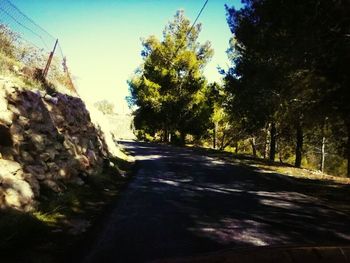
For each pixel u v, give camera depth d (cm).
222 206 1034
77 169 1157
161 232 764
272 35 1673
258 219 905
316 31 1353
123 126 6769
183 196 1152
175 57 4312
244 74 2470
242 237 751
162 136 5097
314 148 5031
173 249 666
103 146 1747
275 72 1969
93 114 1953
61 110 1282
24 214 692
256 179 1603
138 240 708
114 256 621
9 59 1251
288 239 751
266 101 2339
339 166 5269
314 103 1922
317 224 882
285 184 1513
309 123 2200
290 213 984
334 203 1160
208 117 4275
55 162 1021
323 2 1281
